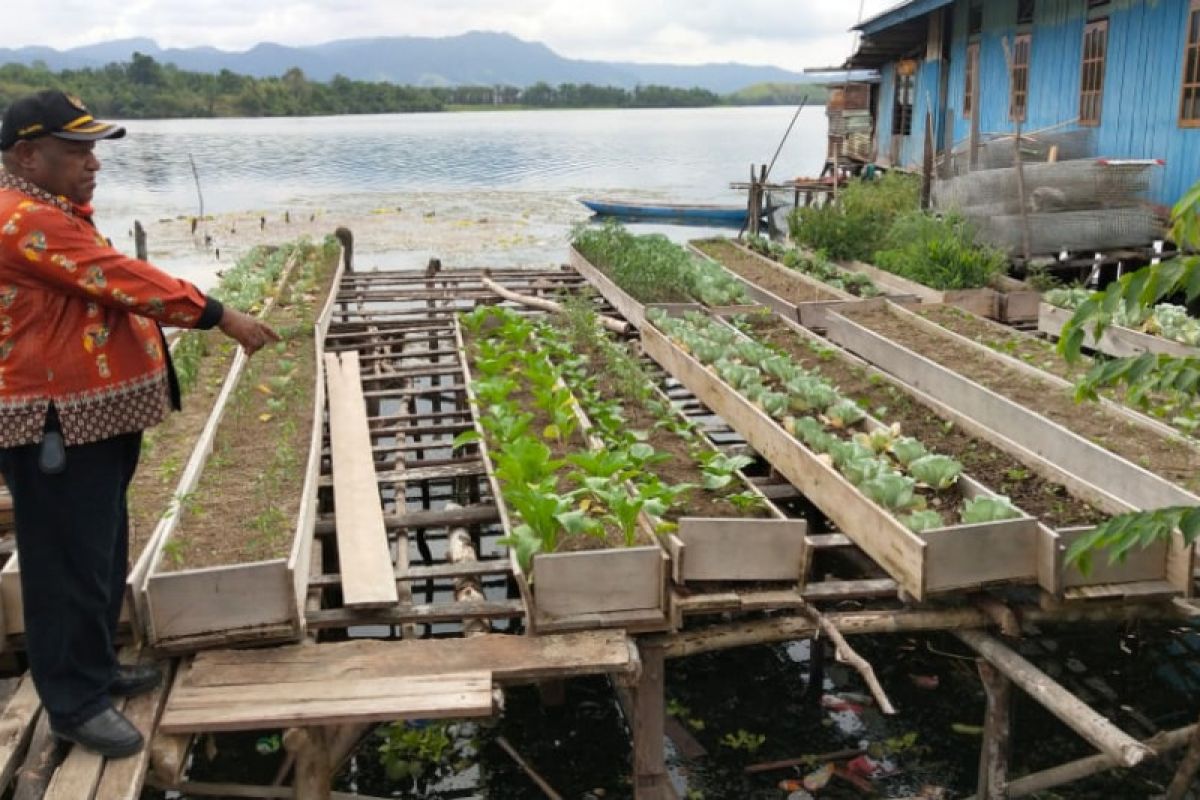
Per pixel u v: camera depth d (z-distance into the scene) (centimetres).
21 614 482
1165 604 529
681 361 941
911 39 2153
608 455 612
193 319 392
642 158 5822
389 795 592
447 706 440
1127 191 1270
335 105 12769
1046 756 596
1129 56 1348
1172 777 571
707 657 709
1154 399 773
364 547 585
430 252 2298
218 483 632
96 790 392
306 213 3039
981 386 797
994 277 1180
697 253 1512
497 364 877
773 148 6838
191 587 471
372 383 1087
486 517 669
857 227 1474
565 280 1478
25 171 377
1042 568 520
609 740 636
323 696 447
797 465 674
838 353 930
